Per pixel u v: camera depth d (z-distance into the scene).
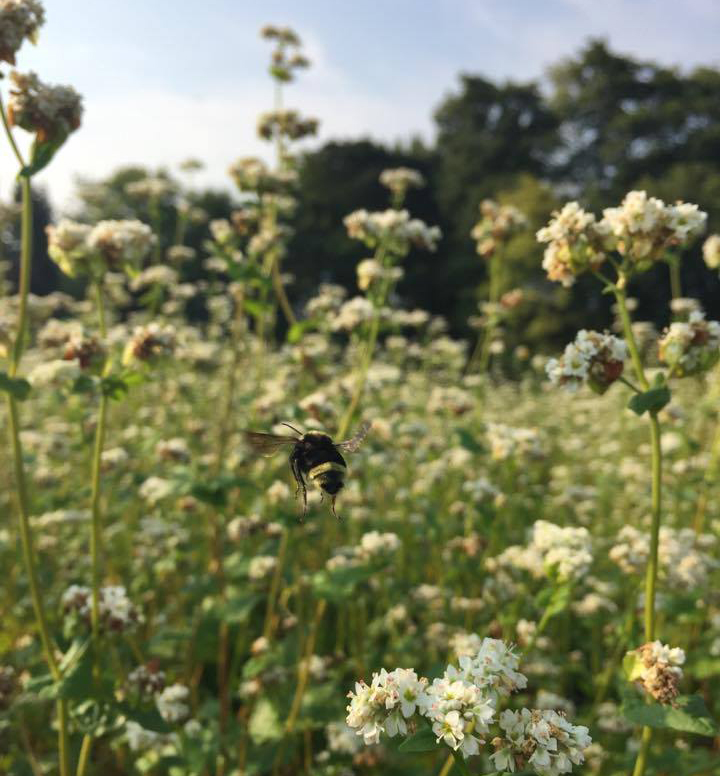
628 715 0.18
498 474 0.54
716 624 0.34
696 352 0.20
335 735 0.30
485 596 0.33
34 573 0.22
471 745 0.13
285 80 0.48
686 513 0.49
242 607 0.32
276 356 0.74
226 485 0.31
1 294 0.53
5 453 0.51
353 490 0.40
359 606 0.36
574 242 0.21
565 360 0.20
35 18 0.22
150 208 0.60
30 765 0.28
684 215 0.20
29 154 0.22
